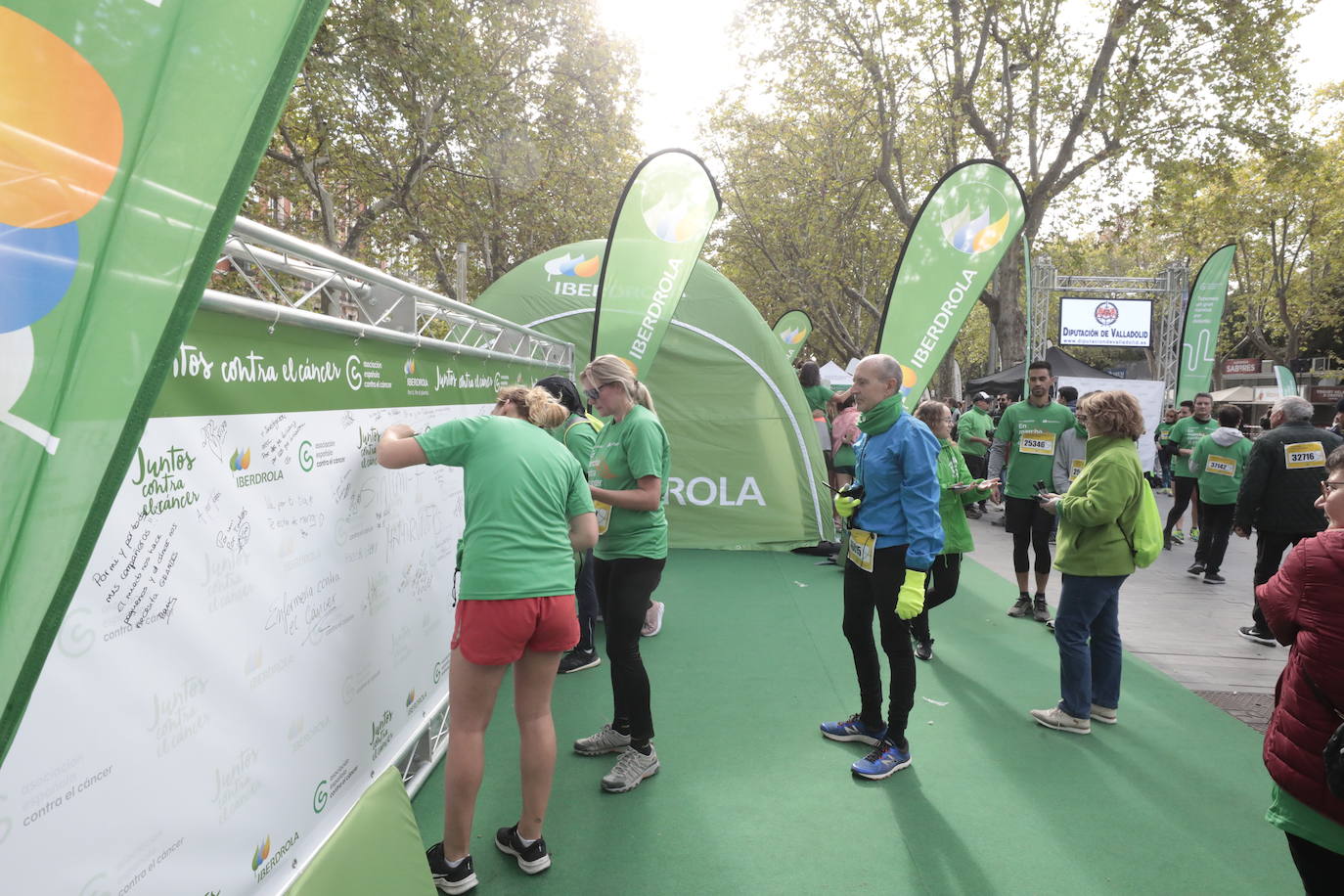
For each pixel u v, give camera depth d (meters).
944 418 4.70
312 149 13.33
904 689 3.32
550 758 2.53
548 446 2.51
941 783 3.24
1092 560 3.58
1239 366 38.56
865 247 22.56
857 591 3.46
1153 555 3.56
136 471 1.43
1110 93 15.16
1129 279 16.72
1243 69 14.70
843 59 16.95
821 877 2.58
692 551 7.68
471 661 2.32
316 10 0.89
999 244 5.22
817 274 21.98
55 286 0.74
